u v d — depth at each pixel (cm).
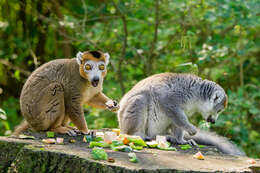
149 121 782
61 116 702
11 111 1305
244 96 1260
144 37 1468
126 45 1363
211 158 626
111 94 1263
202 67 1285
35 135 680
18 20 1458
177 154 630
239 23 1139
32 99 691
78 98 702
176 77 810
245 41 1379
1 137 642
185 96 792
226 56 1311
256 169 575
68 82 700
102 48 1299
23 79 1399
